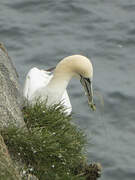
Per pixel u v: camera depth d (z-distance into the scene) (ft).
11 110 25.67
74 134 29.27
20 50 70.33
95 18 78.95
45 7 79.92
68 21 77.92
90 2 82.69
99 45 73.77
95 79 67.05
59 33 75.31
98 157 54.49
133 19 79.71
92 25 77.56
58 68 33.94
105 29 76.89
